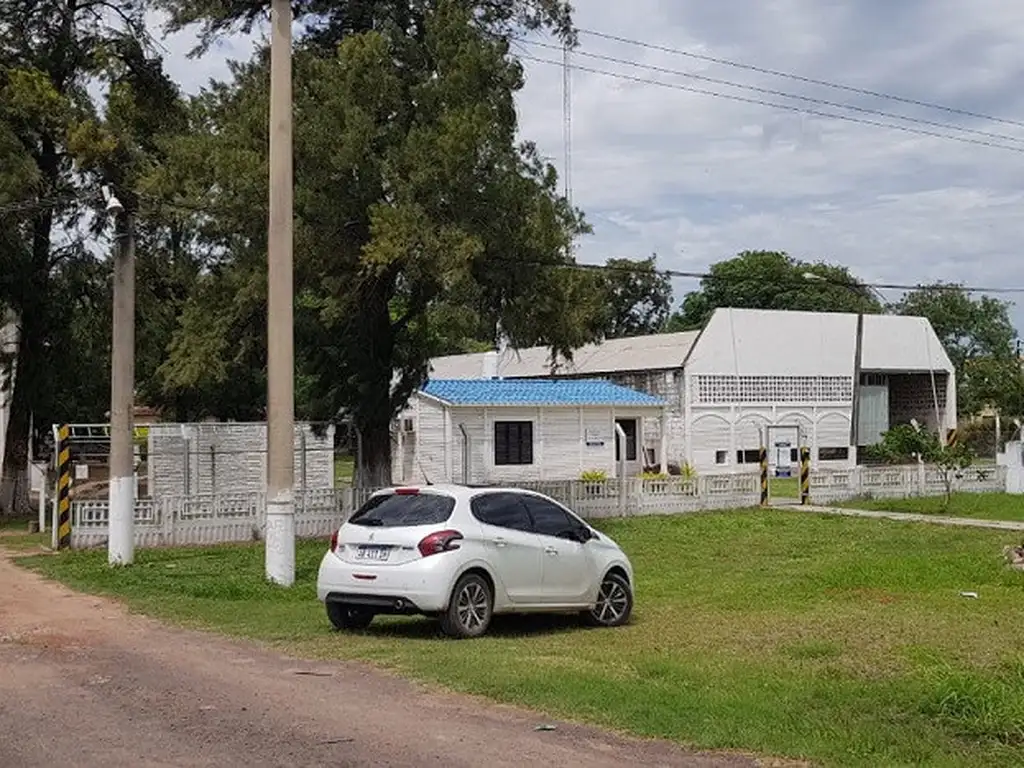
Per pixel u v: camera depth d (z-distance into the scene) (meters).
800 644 12.27
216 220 25.12
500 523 13.46
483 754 7.62
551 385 43.69
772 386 50.47
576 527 14.31
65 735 8.14
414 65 26.53
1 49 33.09
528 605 13.50
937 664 10.62
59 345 34.50
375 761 7.43
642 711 8.83
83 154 30.45
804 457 35.72
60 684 10.10
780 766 7.44
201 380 26.61
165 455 27.75
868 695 9.47
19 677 10.45
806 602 16.31
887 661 11.27
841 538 27.25
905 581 18.70
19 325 34.94
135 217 23.64
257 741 7.96
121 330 20.70
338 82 24.91
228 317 25.81
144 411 46.22
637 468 45.56
